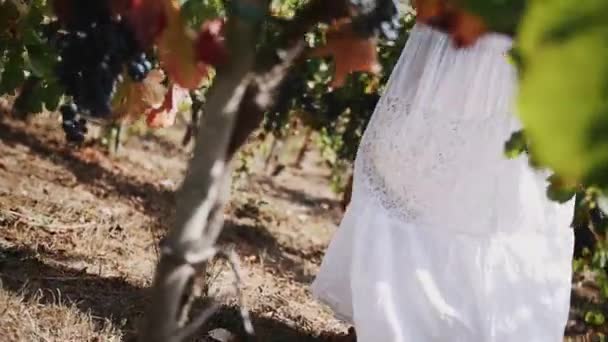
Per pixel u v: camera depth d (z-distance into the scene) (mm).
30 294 3775
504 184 3199
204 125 1247
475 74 3135
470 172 3180
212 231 1359
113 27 1403
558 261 3342
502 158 3172
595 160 657
